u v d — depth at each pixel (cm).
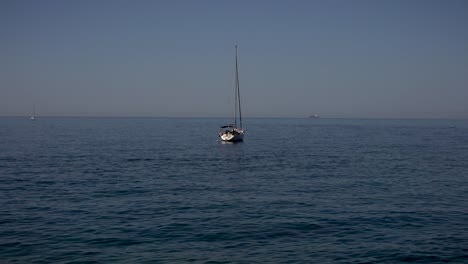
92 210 2370
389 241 1833
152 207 2464
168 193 2911
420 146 7181
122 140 8581
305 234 1933
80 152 5775
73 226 2041
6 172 3803
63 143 7406
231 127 7912
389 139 9312
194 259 1619
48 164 4403
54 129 13775
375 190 3034
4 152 5612
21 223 2084
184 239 1855
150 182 3372
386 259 1625
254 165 4553
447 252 1695
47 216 2228
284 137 10219
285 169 4222
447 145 7394
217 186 3212
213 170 4141
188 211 2372
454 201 2645
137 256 1642
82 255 1647
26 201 2592
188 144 7619
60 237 1867
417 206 2498
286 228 2028
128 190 3009
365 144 7712
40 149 6128
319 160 5025
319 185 3256
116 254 1662
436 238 1870
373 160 5000
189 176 3728
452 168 4253
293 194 2889
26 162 4547
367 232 1962
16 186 3108
